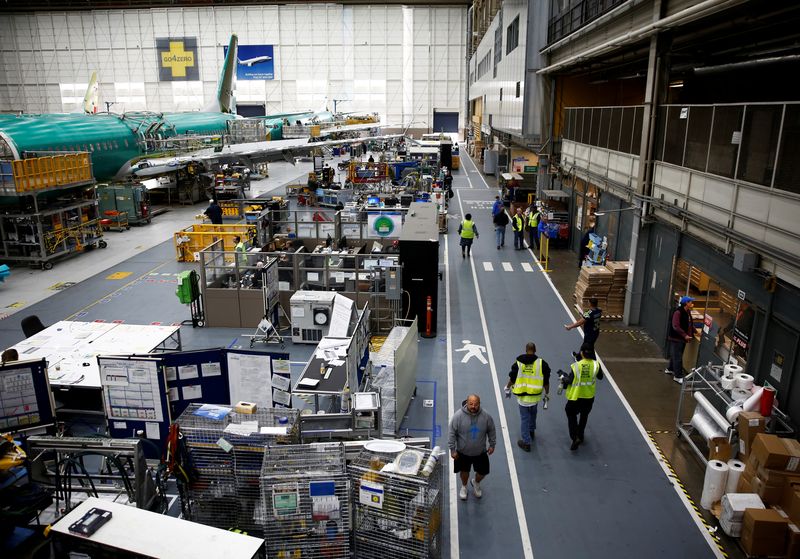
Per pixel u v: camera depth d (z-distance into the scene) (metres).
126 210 30.20
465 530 8.57
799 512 7.58
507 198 35.03
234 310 16.38
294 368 13.88
